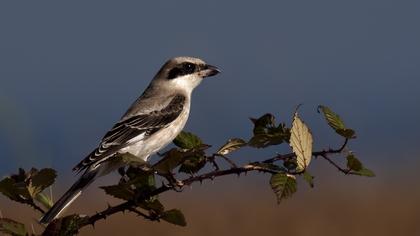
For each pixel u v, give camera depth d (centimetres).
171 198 1653
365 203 1502
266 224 1376
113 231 1334
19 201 513
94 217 490
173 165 501
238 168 498
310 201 1531
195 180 502
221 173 501
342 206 1519
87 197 1588
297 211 1484
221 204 1534
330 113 508
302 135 489
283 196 473
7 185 509
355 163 498
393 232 1418
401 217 1463
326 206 1494
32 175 512
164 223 1359
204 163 529
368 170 498
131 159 496
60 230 477
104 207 1502
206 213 1463
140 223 1347
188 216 1445
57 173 515
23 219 1274
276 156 504
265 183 1777
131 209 498
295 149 488
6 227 468
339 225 1432
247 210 1474
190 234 1352
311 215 1416
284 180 477
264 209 1473
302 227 1385
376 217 1423
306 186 1730
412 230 1400
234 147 526
